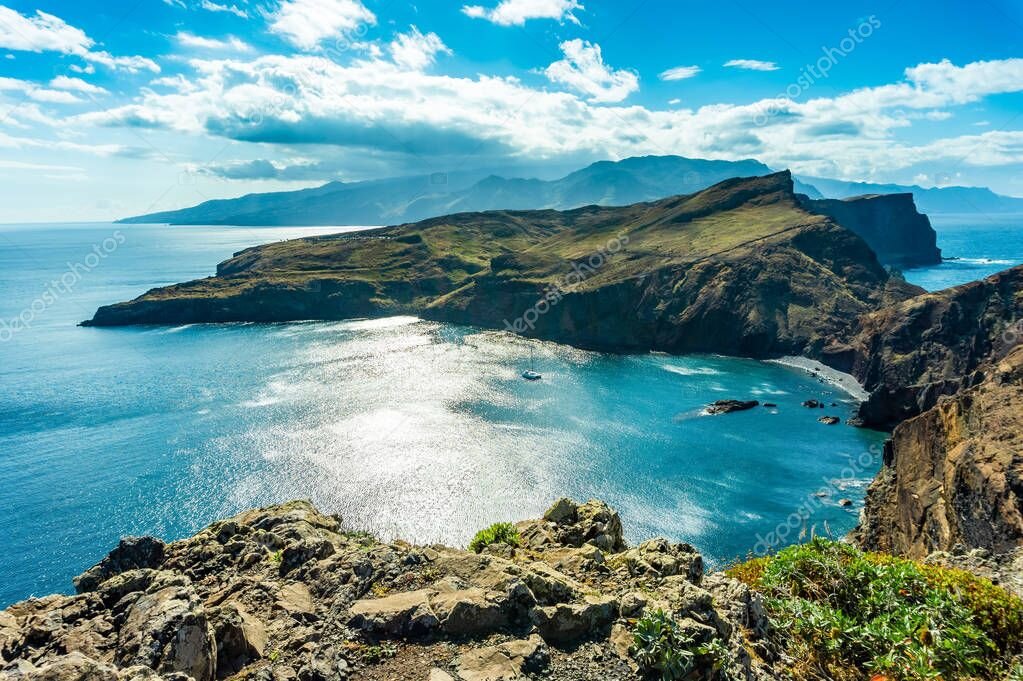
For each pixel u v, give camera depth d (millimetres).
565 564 14578
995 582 19562
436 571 12766
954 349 120438
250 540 16703
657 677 9797
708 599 11547
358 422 102562
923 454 55844
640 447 92250
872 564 15234
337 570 13492
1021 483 39781
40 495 75500
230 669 10375
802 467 85562
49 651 10828
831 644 12031
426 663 9922
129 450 89688
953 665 11703
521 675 9578
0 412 107688
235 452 88812
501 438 95438
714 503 73812
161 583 13094
